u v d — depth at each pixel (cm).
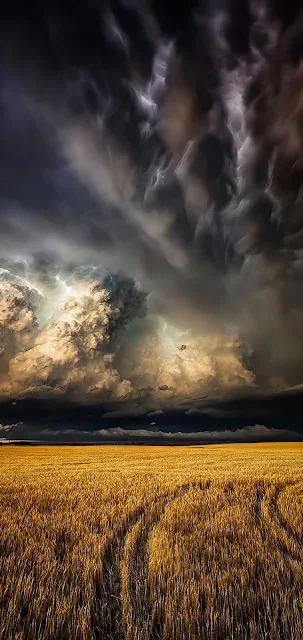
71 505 1438
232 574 670
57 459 4953
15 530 1010
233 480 2277
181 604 558
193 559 765
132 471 2972
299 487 2033
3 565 734
